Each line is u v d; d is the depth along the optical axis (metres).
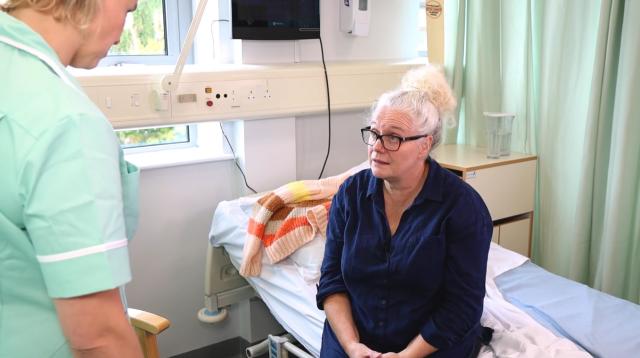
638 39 2.28
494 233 2.69
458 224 1.49
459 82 3.01
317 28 2.64
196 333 2.71
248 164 2.60
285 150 2.69
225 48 2.61
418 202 1.52
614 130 2.45
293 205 2.20
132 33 2.61
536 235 2.93
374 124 1.53
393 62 2.94
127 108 2.19
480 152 2.86
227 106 2.39
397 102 1.51
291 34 2.58
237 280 2.48
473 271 1.50
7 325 0.91
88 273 0.82
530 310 1.84
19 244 0.86
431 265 1.49
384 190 1.60
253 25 2.48
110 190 0.86
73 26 0.93
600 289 2.55
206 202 2.62
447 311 1.50
